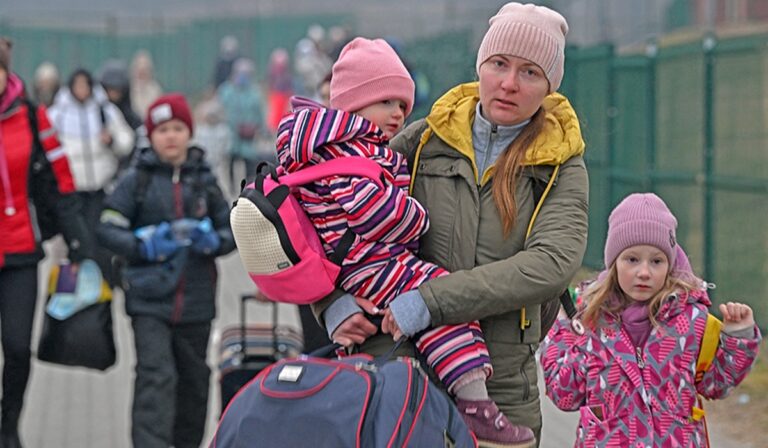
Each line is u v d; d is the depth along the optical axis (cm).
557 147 773
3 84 1316
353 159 761
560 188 776
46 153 1347
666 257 898
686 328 889
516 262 749
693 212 2091
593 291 916
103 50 8106
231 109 4375
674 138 2186
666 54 2217
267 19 9125
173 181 1327
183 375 1346
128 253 1297
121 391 1795
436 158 794
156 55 8512
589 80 2578
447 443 703
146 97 4666
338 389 682
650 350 892
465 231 775
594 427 898
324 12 10388
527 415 788
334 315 762
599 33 5719
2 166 1314
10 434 1361
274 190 755
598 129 2534
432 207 784
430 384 712
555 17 777
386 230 750
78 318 1374
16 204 1327
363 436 668
